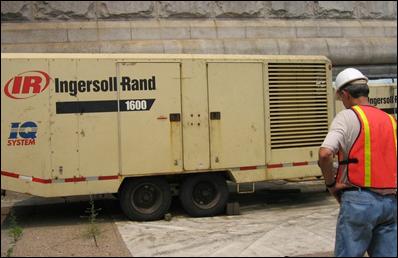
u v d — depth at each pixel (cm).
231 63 802
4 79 721
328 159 371
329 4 1437
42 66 730
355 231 373
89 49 1198
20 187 725
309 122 851
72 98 739
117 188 752
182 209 864
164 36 1266
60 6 1223
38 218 809
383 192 373
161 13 1291
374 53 1435
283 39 1355
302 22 1402
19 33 1180
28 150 727
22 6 1201
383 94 1070
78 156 740
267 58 823
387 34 1483
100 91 748
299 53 1352
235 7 1344
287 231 687
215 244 629
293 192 1009
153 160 764
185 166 777
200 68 786
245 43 1308
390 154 380
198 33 1292
